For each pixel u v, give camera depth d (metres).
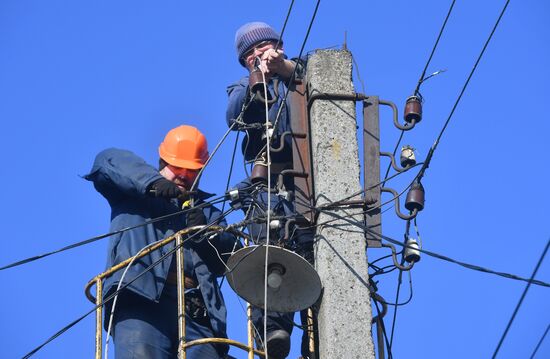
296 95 13.70
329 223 12.84
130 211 13.60
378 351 13.61
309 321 13.65
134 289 12.90
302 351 13.65
